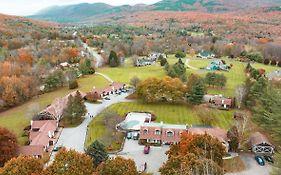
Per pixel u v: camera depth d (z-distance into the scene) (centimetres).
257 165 7662
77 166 5497
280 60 19225
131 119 10125
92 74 16550
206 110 10669
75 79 14675
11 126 10244
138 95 12281
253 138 8606
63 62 18412
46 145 8481
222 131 8725
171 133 8862
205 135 6694
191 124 9919
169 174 5509
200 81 12038
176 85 12106
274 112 8744
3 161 7244
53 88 14375
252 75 15050
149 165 7619
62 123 10162
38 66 16038
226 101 11575
